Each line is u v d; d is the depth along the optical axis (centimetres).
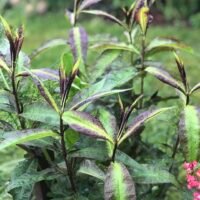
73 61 86
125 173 72
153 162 89
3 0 382
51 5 412
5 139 69
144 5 92
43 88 72
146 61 96
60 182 84
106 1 359
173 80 82
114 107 96
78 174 85
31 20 383
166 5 347
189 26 350
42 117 74
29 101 80
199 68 233
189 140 77
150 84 190
